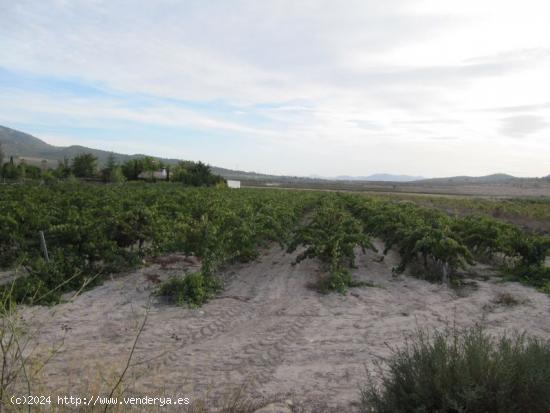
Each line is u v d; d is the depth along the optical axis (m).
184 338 6.65
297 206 25.30
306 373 5.48
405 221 15.36
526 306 8.76
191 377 5.25
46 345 5.98
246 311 8.20
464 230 14.38
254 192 40.78
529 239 11.99
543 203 43.12
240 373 5.43
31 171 51.69
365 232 17.59
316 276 11.23
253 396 4.81
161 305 8.29
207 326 7.24
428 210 21.11
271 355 6.06
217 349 6.24
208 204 18.67
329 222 15.47
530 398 3.38
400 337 6.88
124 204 18.17
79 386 4.73
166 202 19.55
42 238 9.98
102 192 26.84
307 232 12.29
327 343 6.58
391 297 9.39
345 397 4.82
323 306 8.60
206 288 9.14
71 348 5.99
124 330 6.87
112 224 11.52
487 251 14.42
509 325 7.54
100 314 7.59
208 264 9.74
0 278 9.95
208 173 62.12
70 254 9.76
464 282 10.74
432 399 3.38
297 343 6.56
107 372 5.13
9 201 16.98
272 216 16.03
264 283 10.49
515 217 29.16
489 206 35.00
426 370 3.61
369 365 5.73
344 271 10.41
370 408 3.85
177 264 11.87
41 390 3.28
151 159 65.25
